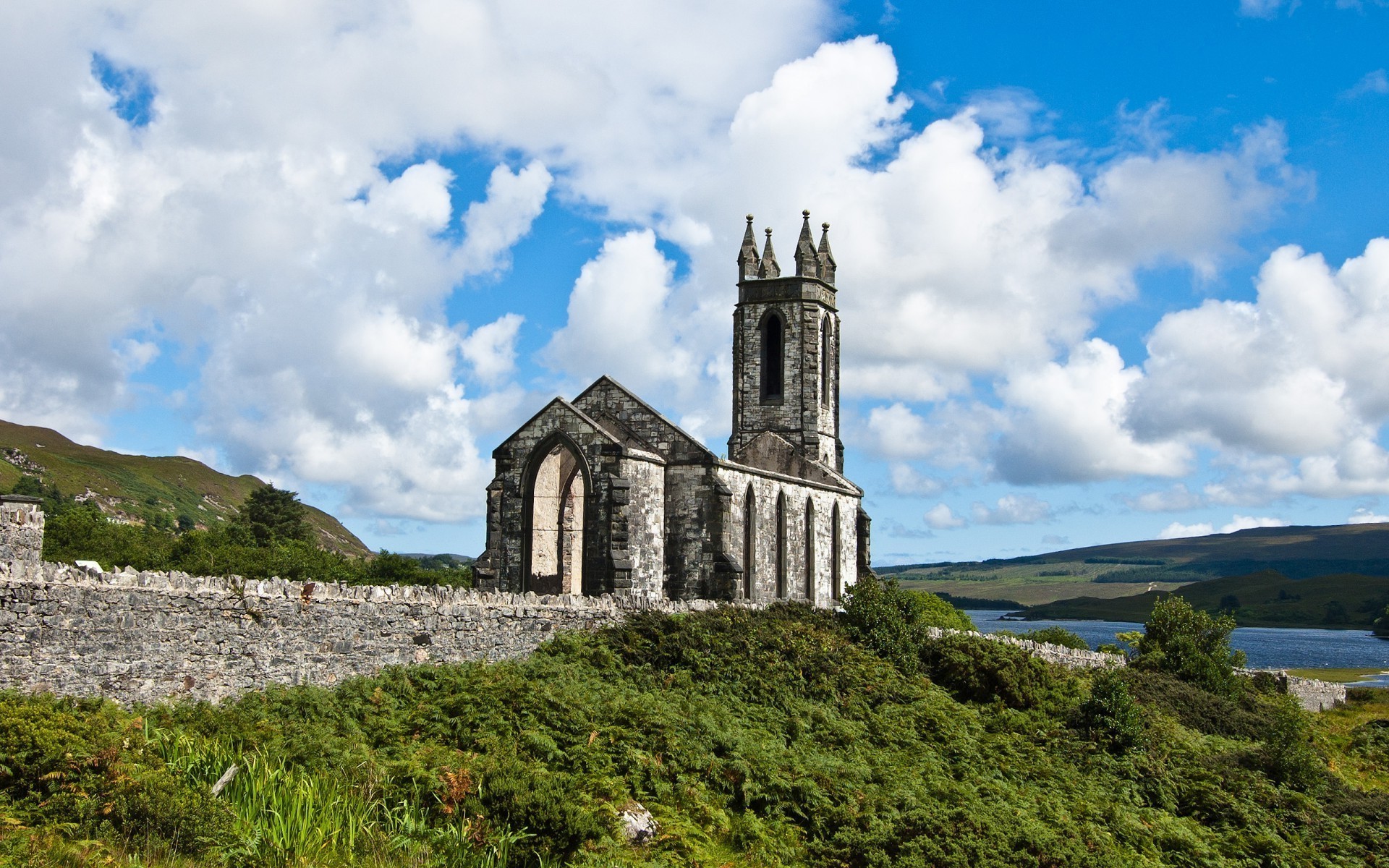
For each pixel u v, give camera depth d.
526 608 38.09
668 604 43.91
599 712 32.44
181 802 21.39
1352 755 59.12
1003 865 29.05
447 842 24.12
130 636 26.36
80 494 177.25
